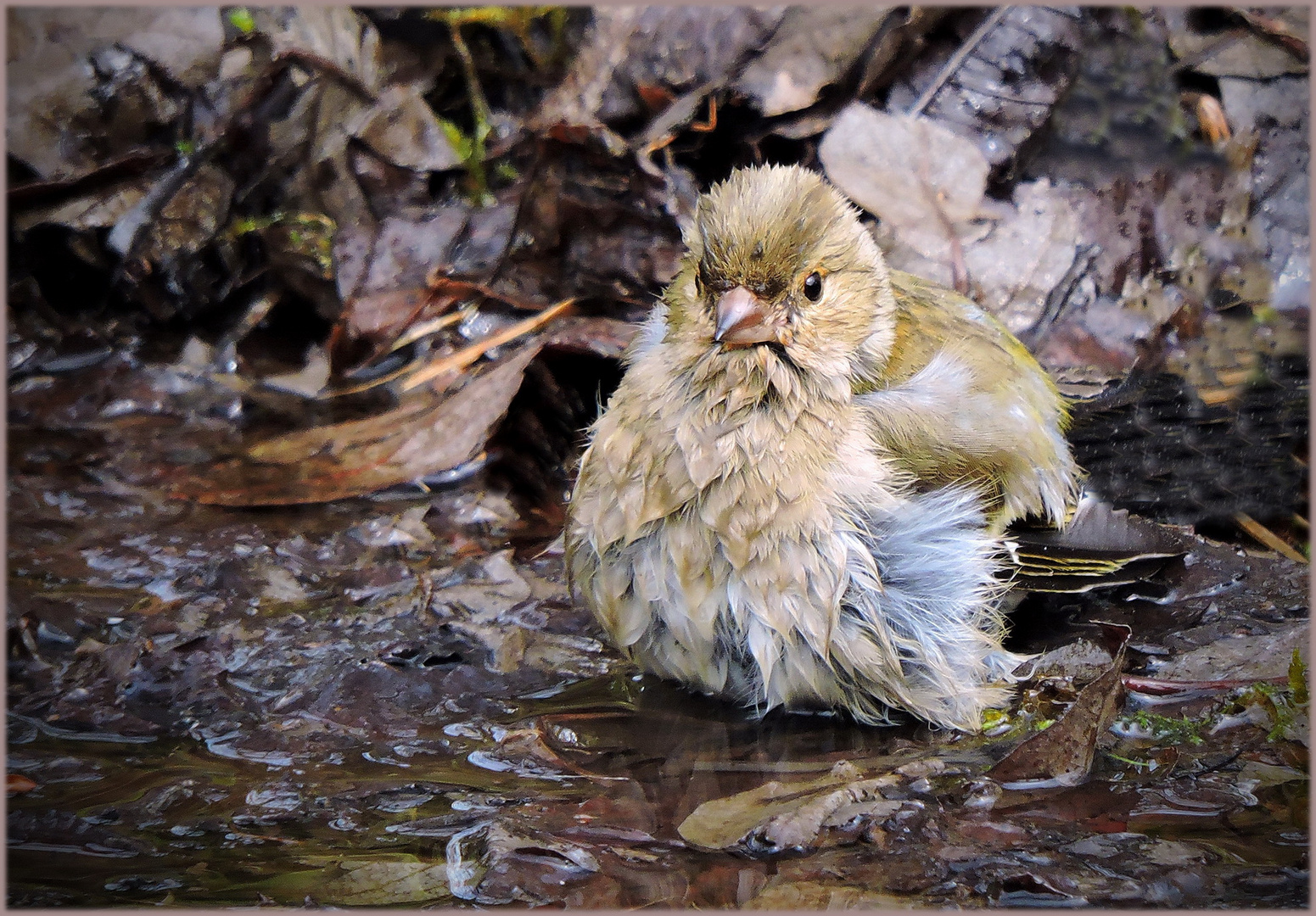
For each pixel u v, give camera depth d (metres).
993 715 6.64
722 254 6.26
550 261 10.00
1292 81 10.90
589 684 6.89
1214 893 5.18
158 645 7.00
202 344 9.87
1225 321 9.99
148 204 9.93
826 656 6.23
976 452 6.88
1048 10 10.77
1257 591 7.62
